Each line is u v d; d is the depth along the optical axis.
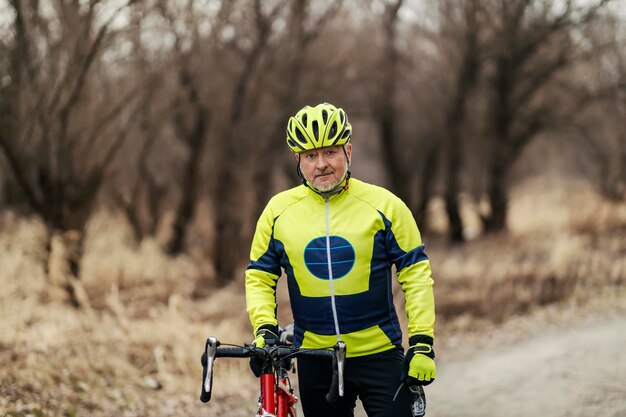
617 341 8.02
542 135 21.39
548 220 17.41
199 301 10.64
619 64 16.73
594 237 14.83
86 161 9.55
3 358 6.45
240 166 13.26
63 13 8.72
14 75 8.52
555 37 16.22
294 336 3.14
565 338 8.57
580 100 17.41
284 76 13.84
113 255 11.75
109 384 6.27
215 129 13.32
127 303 9.77
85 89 9.40
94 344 7.20
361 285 2.96
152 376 6.70
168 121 13.32
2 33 8.38
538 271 12.20
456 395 6.39
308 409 3.17
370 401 3.02
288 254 3.02
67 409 5.50
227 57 13.02
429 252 15.63
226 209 13.06
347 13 14.47
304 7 13.12
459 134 17.95
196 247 14.63
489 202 18.06
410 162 18.48
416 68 16.91
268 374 2.72
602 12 15.37
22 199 12.56
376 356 3.00
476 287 11.57
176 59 10.70
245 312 9.52
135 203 14.92
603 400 5.84
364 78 15.41
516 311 10.41
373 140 21.88
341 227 2.97
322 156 2.92
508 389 6.45
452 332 9.48
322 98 14.43
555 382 6.53
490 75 17.53
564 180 25.95
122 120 10.26
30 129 8.91
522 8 15.51
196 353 7.11
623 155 18.00
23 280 9.34
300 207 3.04
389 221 2.97
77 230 9.44
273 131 13.94
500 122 17.44
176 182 15.79
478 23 15.69
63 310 8.48
